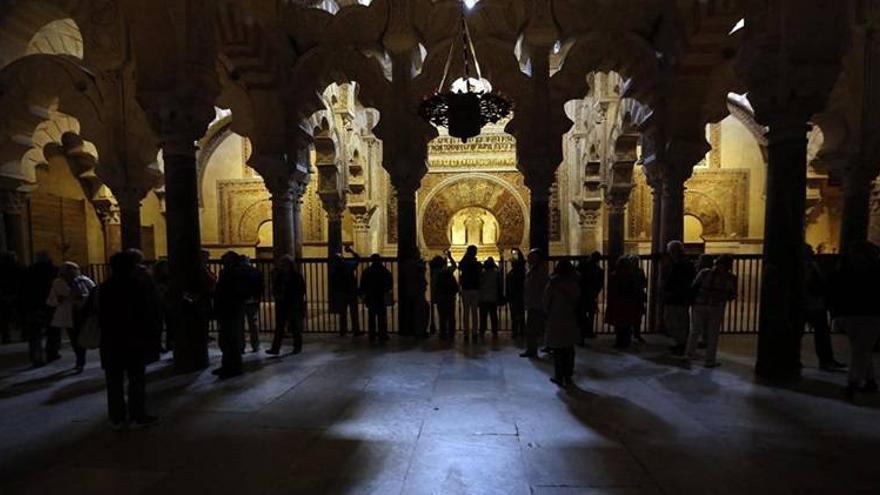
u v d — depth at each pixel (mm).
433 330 9625
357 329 9438
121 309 4621
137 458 4070
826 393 5566
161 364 7270
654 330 9484
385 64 9695
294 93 9750
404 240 9500
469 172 18953
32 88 9805
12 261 9008
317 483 3609
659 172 9531
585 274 8836
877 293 5188
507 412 5035
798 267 6074
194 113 6703
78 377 6668
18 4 9711
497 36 9133
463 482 3598
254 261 10133
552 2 8898
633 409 5086
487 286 8672
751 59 6070
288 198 10281
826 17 5664
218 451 4184
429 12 9148
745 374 6398
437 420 4836
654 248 10109
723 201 17484
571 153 17719
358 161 16844
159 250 17859
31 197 13320
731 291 6715
